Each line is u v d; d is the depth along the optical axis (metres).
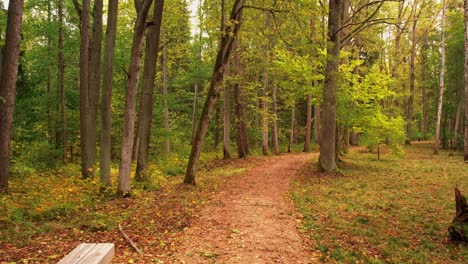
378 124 19.00
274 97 28.45
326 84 17.03
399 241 7.88
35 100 19.30
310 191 12.97
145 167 14.05
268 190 12.99
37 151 18.30
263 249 6.95
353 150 29.55
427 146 33.50
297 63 17.59
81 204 9.77
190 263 6.11
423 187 13.78
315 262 6.42
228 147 23.61
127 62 20.61
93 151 13.48
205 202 10.78
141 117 14.12
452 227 8.10
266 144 27.52
